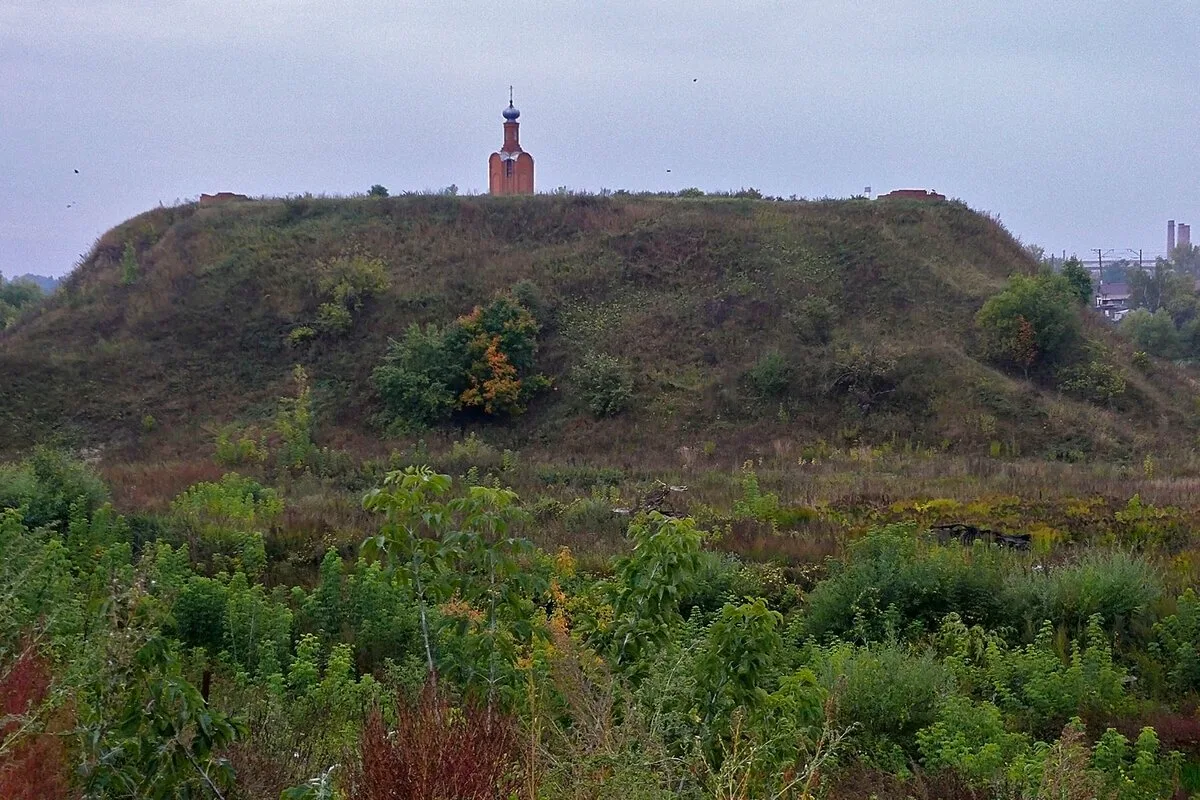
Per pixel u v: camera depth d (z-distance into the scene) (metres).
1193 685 8.27
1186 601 9.23
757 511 14.88
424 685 4.41
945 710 6.85
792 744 4.94
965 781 5.66
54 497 13.66
